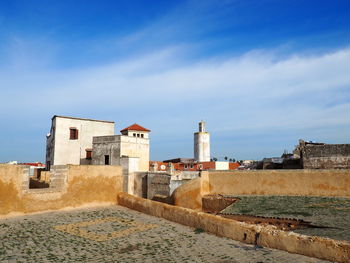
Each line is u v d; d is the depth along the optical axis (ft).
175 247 33.45
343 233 40.57
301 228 47.80
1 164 44.93
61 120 131.64
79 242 34.86
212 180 86.58
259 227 34.88
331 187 71.51
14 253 30.58
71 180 53.36
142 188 108.58
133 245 34.12
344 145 89.15
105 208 55.42
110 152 122.01
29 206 47.78
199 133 224.94
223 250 32.19
